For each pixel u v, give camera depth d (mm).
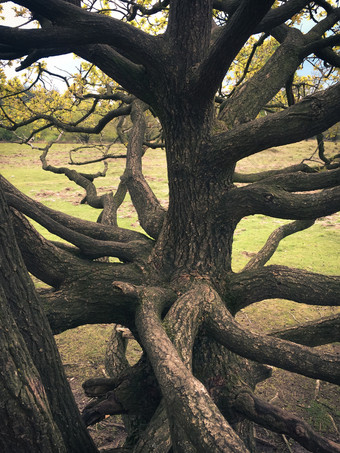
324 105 2510
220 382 3199
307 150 24422
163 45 2783
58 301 2916
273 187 2982
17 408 1832
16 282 2141
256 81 3457
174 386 1833
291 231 4770
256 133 2746
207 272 3258
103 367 6465
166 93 2932
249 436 3551
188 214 3254
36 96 6824
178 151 3104
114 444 4902
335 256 11047
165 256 3346
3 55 2902
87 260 3219
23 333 2186
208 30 2822
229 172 3195
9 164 23969
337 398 5805
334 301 2947
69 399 2480
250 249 11734
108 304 2992
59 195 17438
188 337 2559
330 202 2775
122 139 6719
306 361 2336
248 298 3131
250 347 2500
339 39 3318
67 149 28000
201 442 1610
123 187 5711
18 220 2857
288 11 3049
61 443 2115
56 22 2447
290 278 3031
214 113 3164
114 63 2963
